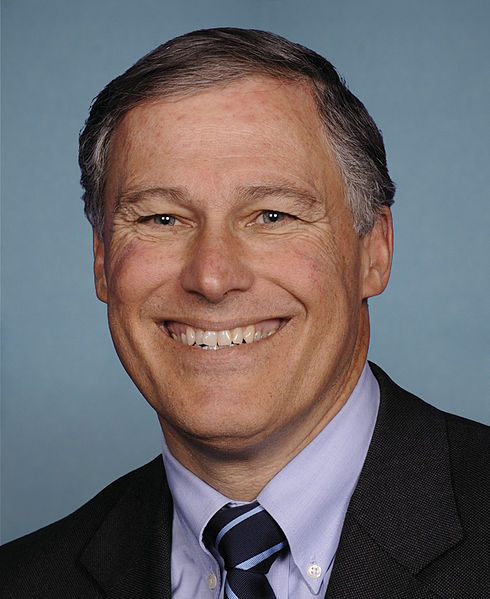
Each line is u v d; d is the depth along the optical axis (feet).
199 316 4.10
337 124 4.27
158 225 4.22
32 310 13.35
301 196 4.07
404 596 4.01
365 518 4.23
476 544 4.07
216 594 4.42
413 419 4.58
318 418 4.32
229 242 4.01
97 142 4.45
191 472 4.50
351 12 12.67
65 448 13.32
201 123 4.01
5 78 13.47
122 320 4.33
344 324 4.27
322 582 4.23
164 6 13.75
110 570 4.74
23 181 13.44
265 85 4.08
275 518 4.25
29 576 4.94
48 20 13.60
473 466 4.34
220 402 4.07
